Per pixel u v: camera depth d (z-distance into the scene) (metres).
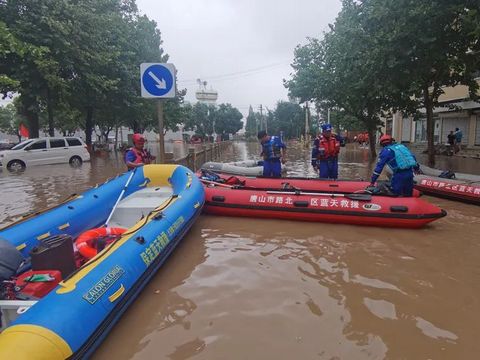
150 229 4.34
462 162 16.52
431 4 9.82
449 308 3.62
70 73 18.42
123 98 22.39
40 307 2.68
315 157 8.61
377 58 11.38
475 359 2.86
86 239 4.38
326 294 3.88
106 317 2.99
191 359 2.85
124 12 27.05
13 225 4.30
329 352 2.94
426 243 5.51
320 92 19.53
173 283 4.14
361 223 6.41
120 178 6.61
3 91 17.33
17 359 2.23
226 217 6.98
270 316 3.45
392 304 3.69
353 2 13.56
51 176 13.04
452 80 14.14
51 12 16.27
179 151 32.62
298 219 6.71
